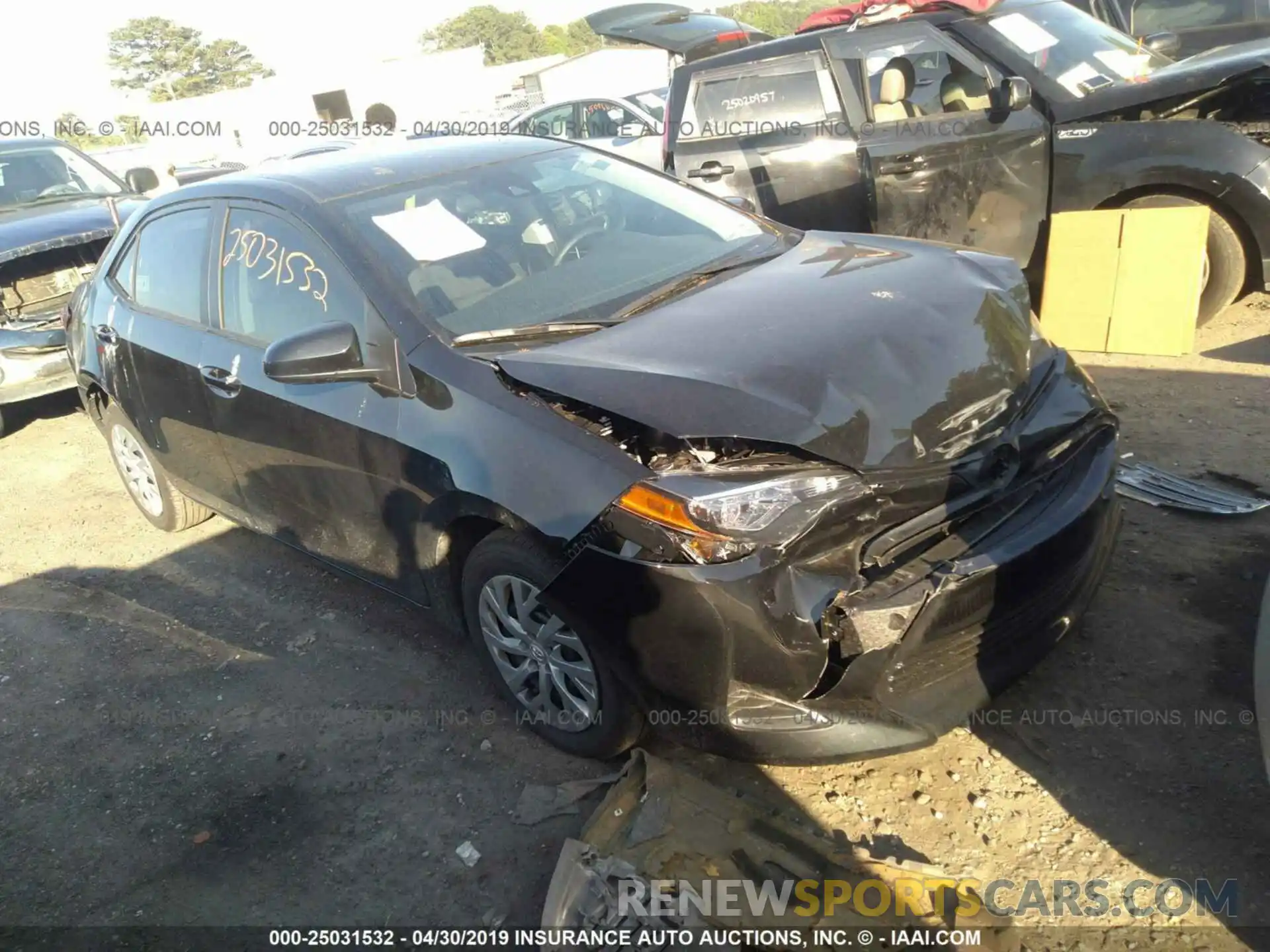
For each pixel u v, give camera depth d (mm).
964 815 2641
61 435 6863
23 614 4508
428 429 2967
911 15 6098
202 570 4656
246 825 3049
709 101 6676
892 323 2826
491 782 3049
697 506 2393
